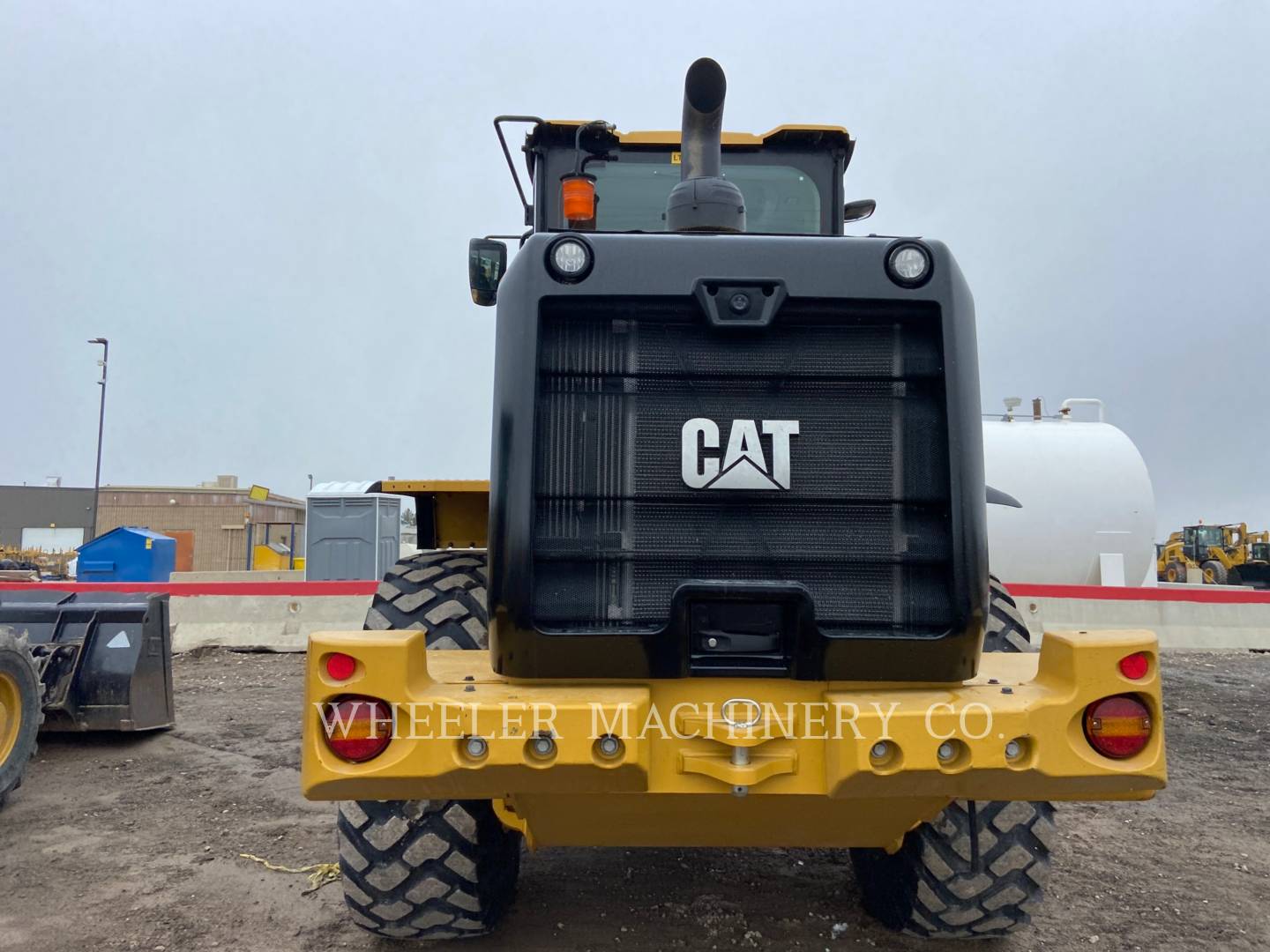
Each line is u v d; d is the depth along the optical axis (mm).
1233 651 9820
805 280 2184
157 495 49250
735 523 2199
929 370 2215
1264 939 3084
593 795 2186
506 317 2197
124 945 2938
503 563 2125
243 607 9438
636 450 2205
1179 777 5250
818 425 2215
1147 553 10195
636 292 2180
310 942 2961
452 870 2578
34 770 5039
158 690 5840
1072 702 2039
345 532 13414
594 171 4191
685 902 3273
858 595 2182
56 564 37188
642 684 2156
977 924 2723
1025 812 2639
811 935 3004
